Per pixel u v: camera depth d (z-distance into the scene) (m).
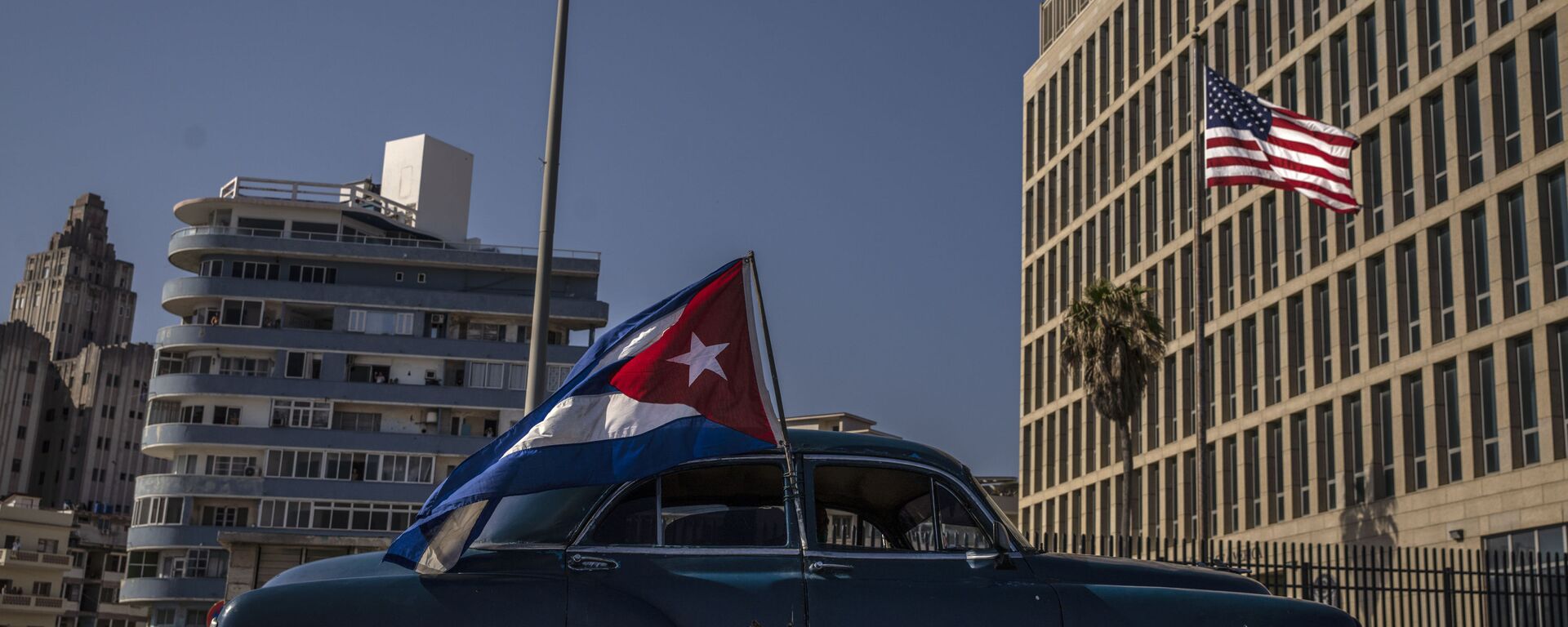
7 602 96.94
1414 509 37.44
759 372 6.37
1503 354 34.56
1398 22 40.38
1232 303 48.72
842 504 6.45
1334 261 42.22
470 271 76.75
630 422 6.18
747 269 6.54
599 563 5.89
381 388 73.06
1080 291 60.88
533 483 5.98
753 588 5.96
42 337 143.88
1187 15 53.12
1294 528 43.00
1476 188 36.06
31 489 139.00
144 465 143.38
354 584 5.57
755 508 6.19
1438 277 37.69
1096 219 59.69
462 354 74.31
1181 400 50.88
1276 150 27.59
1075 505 59.41
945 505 6.41
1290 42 46.28
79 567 115.56
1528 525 32.97
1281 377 44.78
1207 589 6.70
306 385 72.75
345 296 74.62
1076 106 63.56
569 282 77.38
